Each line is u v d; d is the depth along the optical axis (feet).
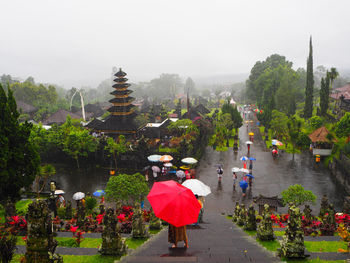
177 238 32.42
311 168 133.28
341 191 104.73
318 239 47.14
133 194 78.74
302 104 282.97
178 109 311.27
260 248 33.06
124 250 33.09
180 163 133.39
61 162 149.59
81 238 43.86
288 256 30.78
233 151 167.94
